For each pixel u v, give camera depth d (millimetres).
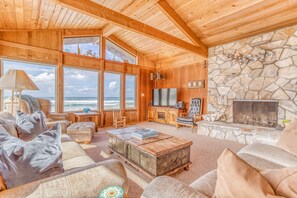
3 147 923
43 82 4598
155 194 882
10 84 2404
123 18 3258
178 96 6336
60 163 1055
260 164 1616
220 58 4898
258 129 3436
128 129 3172
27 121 2025
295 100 3578
